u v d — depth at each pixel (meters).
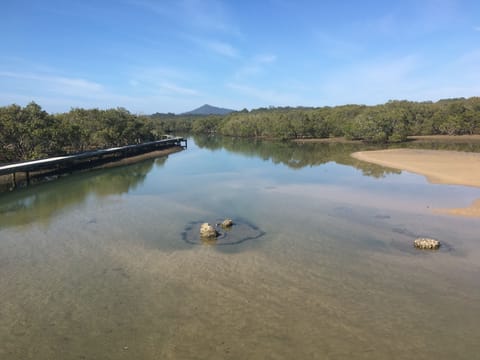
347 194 31.06
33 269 16.50
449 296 13.73
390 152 64.50
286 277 15.41
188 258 17.55
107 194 32.34
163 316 12.52
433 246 18.34
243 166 50.97
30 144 47.44
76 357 10.50
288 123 114.88
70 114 71.81
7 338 11.42
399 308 12.89
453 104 107.00
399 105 128.25
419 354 10.41
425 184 35.28
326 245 19.14
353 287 14.48
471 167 43.66
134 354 10.57
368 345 10.81
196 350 10.67
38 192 33.81
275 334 11.38
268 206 27.22
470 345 10.83
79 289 14.56
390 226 22.12
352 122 102.81
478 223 22.39
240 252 18.27
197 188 34.50
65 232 21.64
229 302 13.38
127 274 15.88
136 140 83.00
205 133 178.25
